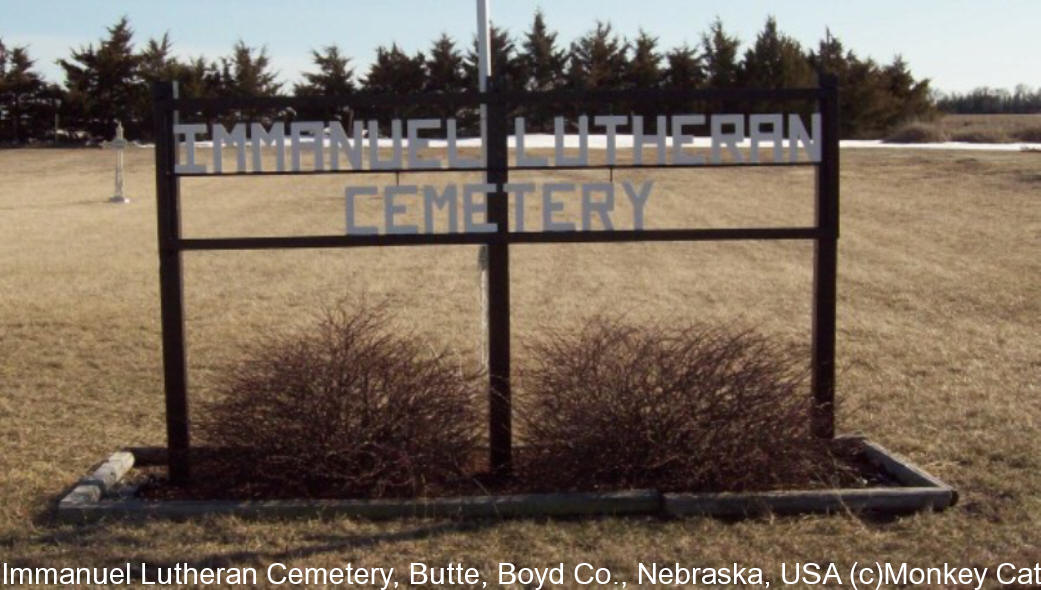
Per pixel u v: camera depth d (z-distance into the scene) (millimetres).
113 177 40938
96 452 7863
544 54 50625
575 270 18500
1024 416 8633
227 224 27375
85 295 15789
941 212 26406
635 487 6402
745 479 6367
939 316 14016
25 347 11836
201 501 6379
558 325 13273
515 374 8117
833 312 6891
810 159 6766
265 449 6430
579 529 5992
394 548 5758
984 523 6117
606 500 6188
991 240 21750
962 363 10883
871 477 6977
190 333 12773
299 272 18281
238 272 18266
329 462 6398
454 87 52406
